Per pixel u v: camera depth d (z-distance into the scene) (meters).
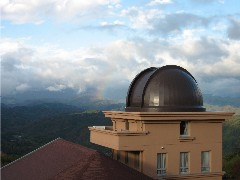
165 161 28.73
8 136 113.88
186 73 32.09
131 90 32.12
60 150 28.62
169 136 28.69
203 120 29.95
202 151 30.27
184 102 29.77
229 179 62.53
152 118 27.64
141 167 27.81
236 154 75.00
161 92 29.53
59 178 21.44
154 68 33.12
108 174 22.14
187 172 29.64
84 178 21.09
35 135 126.19
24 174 25.91
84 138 118.06
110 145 28.36
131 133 27.25
